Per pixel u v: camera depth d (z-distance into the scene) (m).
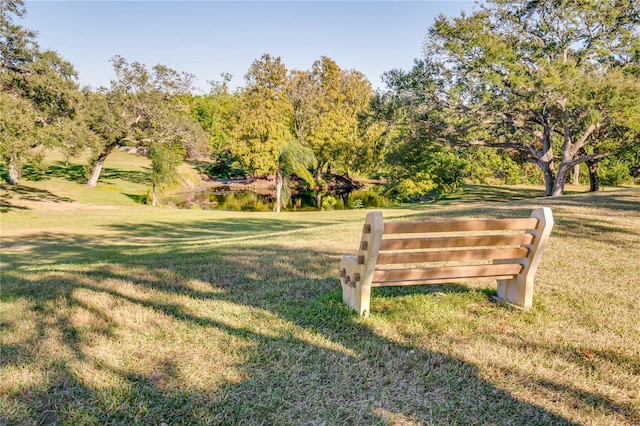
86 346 3.31
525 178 43.59
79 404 2.53
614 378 2.84
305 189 48.03
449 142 30.03
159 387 2.71
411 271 3.80
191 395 2.62
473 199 31.27
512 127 27.72
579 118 24.12
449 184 36.88
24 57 27.44
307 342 3.38
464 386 2.77
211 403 2.54
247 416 2.44
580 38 25.44
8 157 25.73
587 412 2.50
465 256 3.81
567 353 3.19
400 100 28.28
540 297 4.38
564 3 24.19
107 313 4.07
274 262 6.41
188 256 7.66
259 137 37.62
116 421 2.38
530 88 23.23
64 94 28.48
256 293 4.75
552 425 2.38
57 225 20.69
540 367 2.99
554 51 25.52
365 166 44.19
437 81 26.73
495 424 2.39
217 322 3.81
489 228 3.75
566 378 2.85
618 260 5.93
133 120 36.38
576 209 11.12
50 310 4.23
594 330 3.61
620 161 37.34
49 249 13.38
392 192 37.69
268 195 44.28
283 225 20.33
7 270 8.42
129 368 2.96
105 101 35.12
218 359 3.10
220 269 6.04
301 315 3.97
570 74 23.30
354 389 2.72
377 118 30.53
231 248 8.30
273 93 47.00
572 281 4.95
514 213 10.94
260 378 2.83
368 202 40.28
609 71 23.84
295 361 3.07
